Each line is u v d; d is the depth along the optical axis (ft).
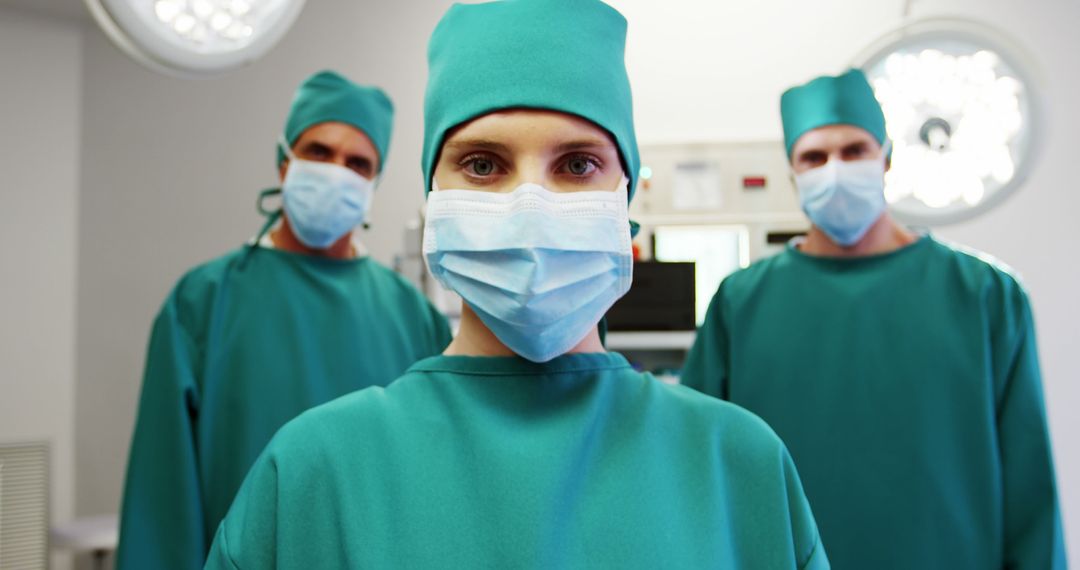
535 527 2.42
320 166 5.49
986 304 5.12
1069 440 9.23
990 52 4.50
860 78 5.18
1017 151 4.65
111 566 10.06
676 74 9.98
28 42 10.53
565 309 2.65
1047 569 4.73
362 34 10.40
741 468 2.67
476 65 2.64
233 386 5.30
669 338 8.55
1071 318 9.29
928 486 4.90
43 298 10.50
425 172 2.92
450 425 2.67
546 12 2.68
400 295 6.22
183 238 10.59
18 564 6.66
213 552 2.53
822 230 5.48
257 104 10.55
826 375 5.28
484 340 2.86
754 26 9.96
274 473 2.54
